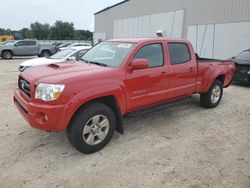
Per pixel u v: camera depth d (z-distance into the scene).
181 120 5.43
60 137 4.37
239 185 3.15
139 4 26.47
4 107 6.03
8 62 19.30
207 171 3.44
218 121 5.44
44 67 4.17
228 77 6.71
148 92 4.52
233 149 4.11
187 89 5.42
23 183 3.09
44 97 3.38
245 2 15.01
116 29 32.06
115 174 3.32
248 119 5.62
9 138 4.29
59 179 3.19
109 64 4.28
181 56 5.27
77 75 3.61
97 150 3.91
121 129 4.21
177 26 20.91
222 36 16.72
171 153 3.92
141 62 4.07
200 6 18.33
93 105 3.73
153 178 3.25
